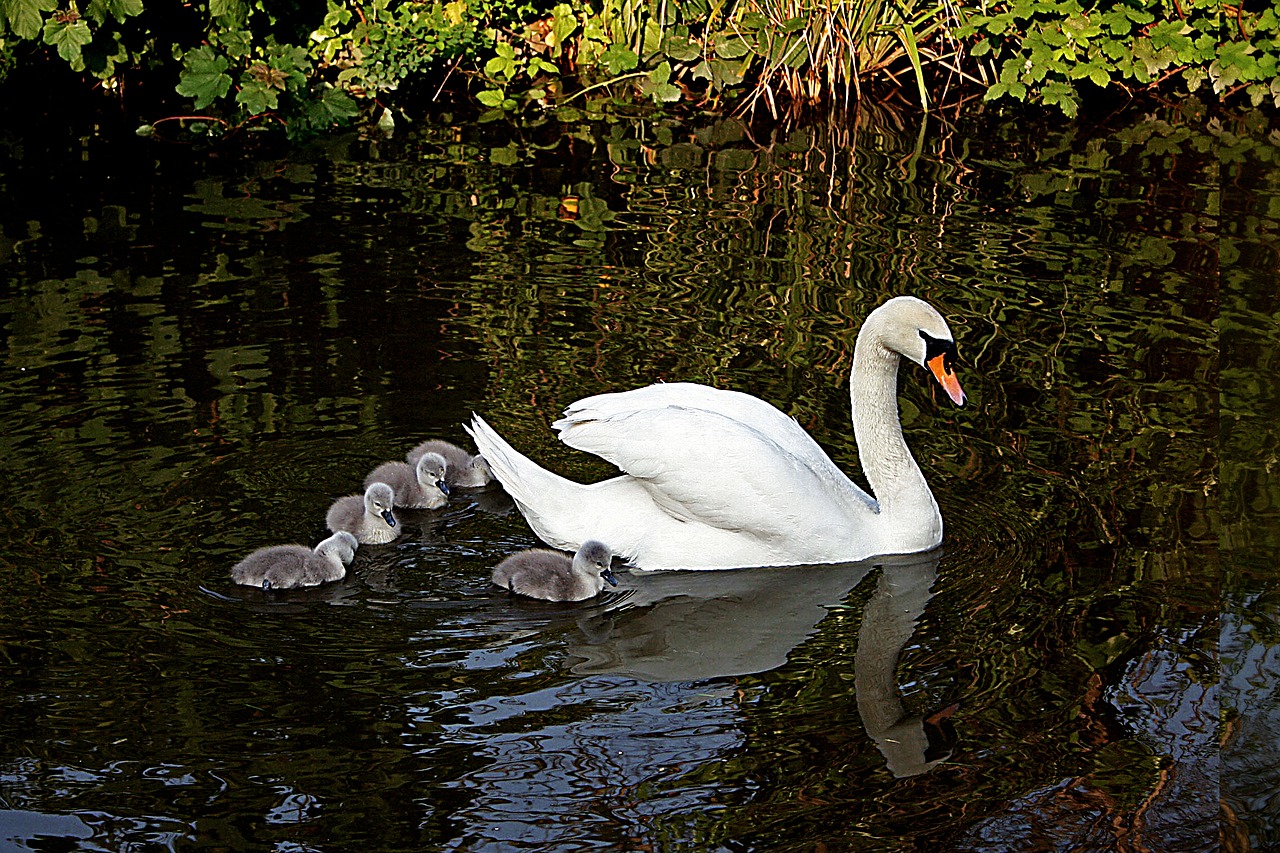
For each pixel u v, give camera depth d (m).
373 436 8.82
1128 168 13.94
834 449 8.86
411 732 6.21
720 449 7.71
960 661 6.84
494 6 17.52
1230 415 5.89
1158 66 15.86
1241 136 14.93
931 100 16.36
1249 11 16.55
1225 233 7.24
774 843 5.62
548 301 10.72
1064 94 15.48
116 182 13.19
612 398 8.12
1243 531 5.67
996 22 16.06
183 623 6.94
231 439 8.66
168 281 10.88
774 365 9.79
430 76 16.64
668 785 5.93
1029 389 9.53
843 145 14.76
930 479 8.52
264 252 11.52
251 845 5.55
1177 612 7.17
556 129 15.20
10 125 14.72
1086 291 11.02
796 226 12.35
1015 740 6.25
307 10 16.30
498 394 9.35
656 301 10.75
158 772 5.92
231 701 6.37
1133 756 6.13
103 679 6.47
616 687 6.60
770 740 6.24
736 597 7.51
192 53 14.62
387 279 11.05
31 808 5.70
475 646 6.90
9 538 7.54
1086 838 5.67
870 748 6.19
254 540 7.71
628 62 16.59
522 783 5.91
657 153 14.43
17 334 9.89
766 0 16.42
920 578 7.67
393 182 13.38
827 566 7.86
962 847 5.61
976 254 11.73
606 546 7.41
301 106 14.91
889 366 8.05
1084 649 6.90
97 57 14.73
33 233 11.84
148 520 7.80
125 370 9.44
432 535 8.07
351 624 7.03
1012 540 7.93
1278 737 5.13
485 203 12.84
